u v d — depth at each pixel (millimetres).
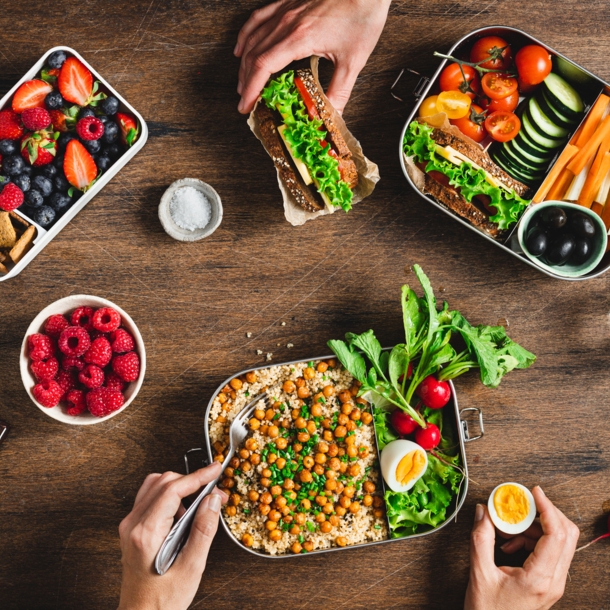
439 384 1023
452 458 1035
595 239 1018
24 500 1069
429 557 1079
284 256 1077
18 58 1062
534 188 1060
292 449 1035
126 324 1031
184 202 1038
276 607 1075
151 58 1064
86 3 1062
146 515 963
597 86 1026
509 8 1074
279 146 1027
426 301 1022
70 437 1070
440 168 1015
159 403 1072
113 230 1068
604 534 1081
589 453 1085
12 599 1070
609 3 1077
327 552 1043
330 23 1011
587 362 1085
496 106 1046
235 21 1064
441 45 1069
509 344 1038
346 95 1041
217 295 1075
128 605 972
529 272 1081
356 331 1079
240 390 1040
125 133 1032
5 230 1008
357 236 1079
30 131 1018
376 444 1046
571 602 1087
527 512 1043
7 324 1066
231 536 1009
